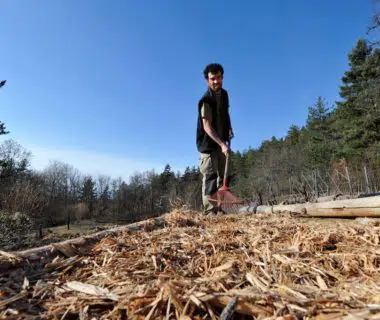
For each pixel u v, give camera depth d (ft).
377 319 2.65
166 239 7.24
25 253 5.59
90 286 4.20
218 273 4.64
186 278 4.40
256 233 7.55
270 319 3.00
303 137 149.59
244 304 3.24
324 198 24.63
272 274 4.46
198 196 62.54
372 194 15.64
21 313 3.59
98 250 6.20
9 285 4.48
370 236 6.41
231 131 14.24
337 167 75.15
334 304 3.14
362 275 4.34
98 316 3.44
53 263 5.33
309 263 4.85
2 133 74.08
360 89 79.30
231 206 14.80
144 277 4.54
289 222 10.03
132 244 6.73
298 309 3.10
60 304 3.74
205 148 13.39
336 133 94.32
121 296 3.77
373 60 73.05
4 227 44.27
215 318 3.15
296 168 112.16
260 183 111.86
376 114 69.62
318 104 104.01
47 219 100.89
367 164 69.92
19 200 60.95
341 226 7.98
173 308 3.37
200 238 7.16
